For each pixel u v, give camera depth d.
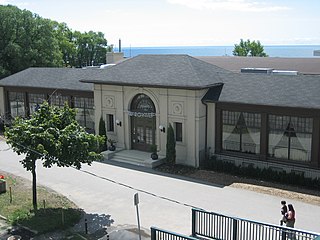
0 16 50.97
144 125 32.09
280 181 26.08
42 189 25.41
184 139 29.61
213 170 28.59
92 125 36.44
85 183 26.59
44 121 21.06
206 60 48.31
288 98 26.05
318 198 23.42
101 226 20.17
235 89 28.58
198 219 18.98
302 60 44.66
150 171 28.80
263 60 46.16
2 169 30.08
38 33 54.69
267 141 27.36
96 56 108.62
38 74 42.03
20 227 19.91
